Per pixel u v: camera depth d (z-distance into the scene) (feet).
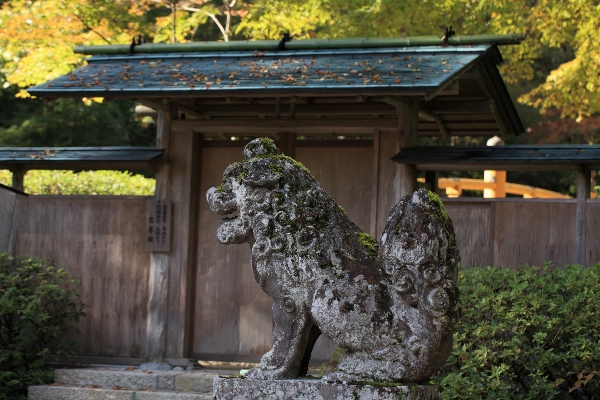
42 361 27.35
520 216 25.64
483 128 34.24
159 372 26.84
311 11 41.93
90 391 25.80
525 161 24.63
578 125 52.70
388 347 13.23
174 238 28.96
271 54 28.43
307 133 28.94
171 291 28.84
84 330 29.63
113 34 43.57
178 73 27.12
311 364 27.89
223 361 28.99
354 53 27.63
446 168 26.23
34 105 60.34
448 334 13.39
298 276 13.94
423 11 42.24
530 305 20.58
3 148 30.14
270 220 14.21
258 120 28.43
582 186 24.99
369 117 28.35
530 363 19.75
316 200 14.42
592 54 41.04
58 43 42.60
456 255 13.66
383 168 27.25
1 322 28.17
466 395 18.94
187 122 28.96
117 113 59.82
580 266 22.50
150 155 28.37
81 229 29.96
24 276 28.53
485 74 28.27
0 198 30.19
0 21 42.83
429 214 13.42
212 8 47.55
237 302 29.07
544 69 59.16
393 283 13.34
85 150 29.32
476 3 43.04
